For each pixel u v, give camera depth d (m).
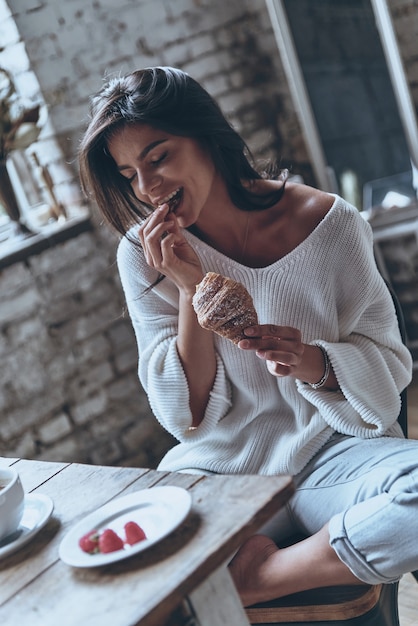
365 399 1.62
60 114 3.19
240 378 1.70
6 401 2.97
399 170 3.30
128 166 1.57
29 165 3.25
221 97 3.54
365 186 3.35
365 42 3.20
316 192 1.72
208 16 3.47
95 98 1.62
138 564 1.03
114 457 3.25
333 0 3.21
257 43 3.51
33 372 3.04
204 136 1.60
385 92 3.24
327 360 1.63
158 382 1.67
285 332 1.43
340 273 1.68
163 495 1.16
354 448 1.61
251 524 1.04
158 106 1.53
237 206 1.68
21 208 3.24
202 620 1.01
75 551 1.08
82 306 3.16
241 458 1.69
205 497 1.13
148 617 0.92
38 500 1.28
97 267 3.21
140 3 3.34
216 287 1.39
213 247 1.72
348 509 1.41
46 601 1.02
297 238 1.69
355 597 1.41
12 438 2.98
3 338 2.96
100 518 1.15
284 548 1.57
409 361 1.77
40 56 3.13
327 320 1.70
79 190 3.23
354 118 3.29
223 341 1.68
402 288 3.41
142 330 1.78
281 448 1.68
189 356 1.66
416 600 2.04
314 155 3.34
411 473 1.41
